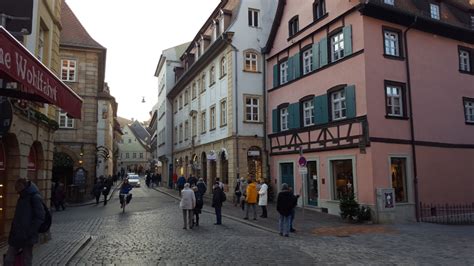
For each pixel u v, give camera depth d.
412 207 18.94
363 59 18.78
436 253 10.61
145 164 110.88
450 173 20.77
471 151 22.00
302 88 23.84
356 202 17.75
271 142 27.39
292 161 24.56
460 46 22.69
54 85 7.79
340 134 20.00
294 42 24.88
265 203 18.50
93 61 35.78
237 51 28.42
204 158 34.69
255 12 29.62
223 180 29.89
